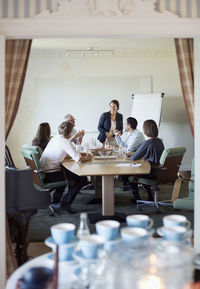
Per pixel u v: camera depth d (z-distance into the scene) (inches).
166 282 61.0
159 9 127.7
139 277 61.5
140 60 353.1
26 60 136.0
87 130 352.2
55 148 218.1
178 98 359.9
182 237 80.4
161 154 219.1
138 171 182.2
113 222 85.7
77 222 201.9
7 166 174.4
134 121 252.4
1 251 127.5
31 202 143.8
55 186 215.2
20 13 125.9
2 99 127.8
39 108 347.6
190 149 366.6
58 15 125.6
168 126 364.2
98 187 244.1
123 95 353.7
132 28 126.9
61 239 79.3
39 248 167.5
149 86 355.6
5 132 135.0
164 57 354.9
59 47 331.6
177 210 222.8
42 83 346.6
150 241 79.1
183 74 140.0
